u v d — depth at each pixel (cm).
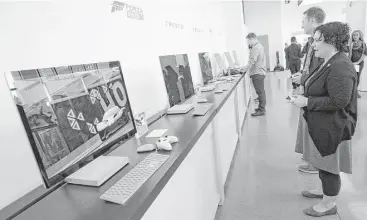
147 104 209
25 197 94
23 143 100
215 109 202
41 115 77
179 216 132
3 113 94
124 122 116
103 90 105
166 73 199
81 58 137
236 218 196
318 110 159
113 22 168
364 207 193
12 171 95
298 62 844
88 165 104
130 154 122
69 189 92
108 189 86
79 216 74
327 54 157
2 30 97
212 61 513
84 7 142
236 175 264
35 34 111
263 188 234
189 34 360
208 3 497
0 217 82
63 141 83
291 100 183
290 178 247
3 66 97
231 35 770
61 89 85
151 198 82
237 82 361
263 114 496
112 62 113
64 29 127
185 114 196
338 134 156
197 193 162
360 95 571
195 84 376
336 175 176
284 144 335
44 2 116
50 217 76
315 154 175
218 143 210
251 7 1297
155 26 237
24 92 73
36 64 110
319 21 217
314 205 194
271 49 1336
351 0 654
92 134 96
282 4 1266
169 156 112
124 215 71
